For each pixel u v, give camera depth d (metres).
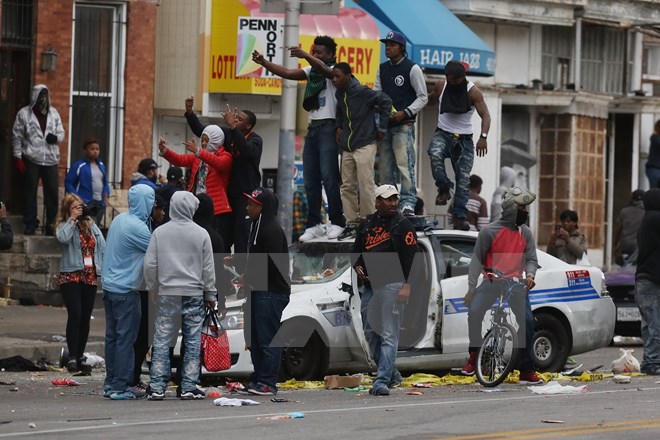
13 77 54.66
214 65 58.69
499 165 73.25
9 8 54.25
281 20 48.44
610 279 52.16
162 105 59.75
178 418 29.56
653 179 76.56
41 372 39.38
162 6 59.66
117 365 33.50
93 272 38.69
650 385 37.06
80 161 51.25
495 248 36.59
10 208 54.53
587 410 31.19
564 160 77.69
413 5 67.56
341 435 27.03
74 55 56.25
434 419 29.48
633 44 83.44
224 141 38.66
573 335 39.91
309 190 40.19
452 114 40.97
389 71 39.66
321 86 39.47
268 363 34.09
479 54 67.69
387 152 39.81
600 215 80.94
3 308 49.75
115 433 27.09
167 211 38.16
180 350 34.47
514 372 38.69
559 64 78.00
